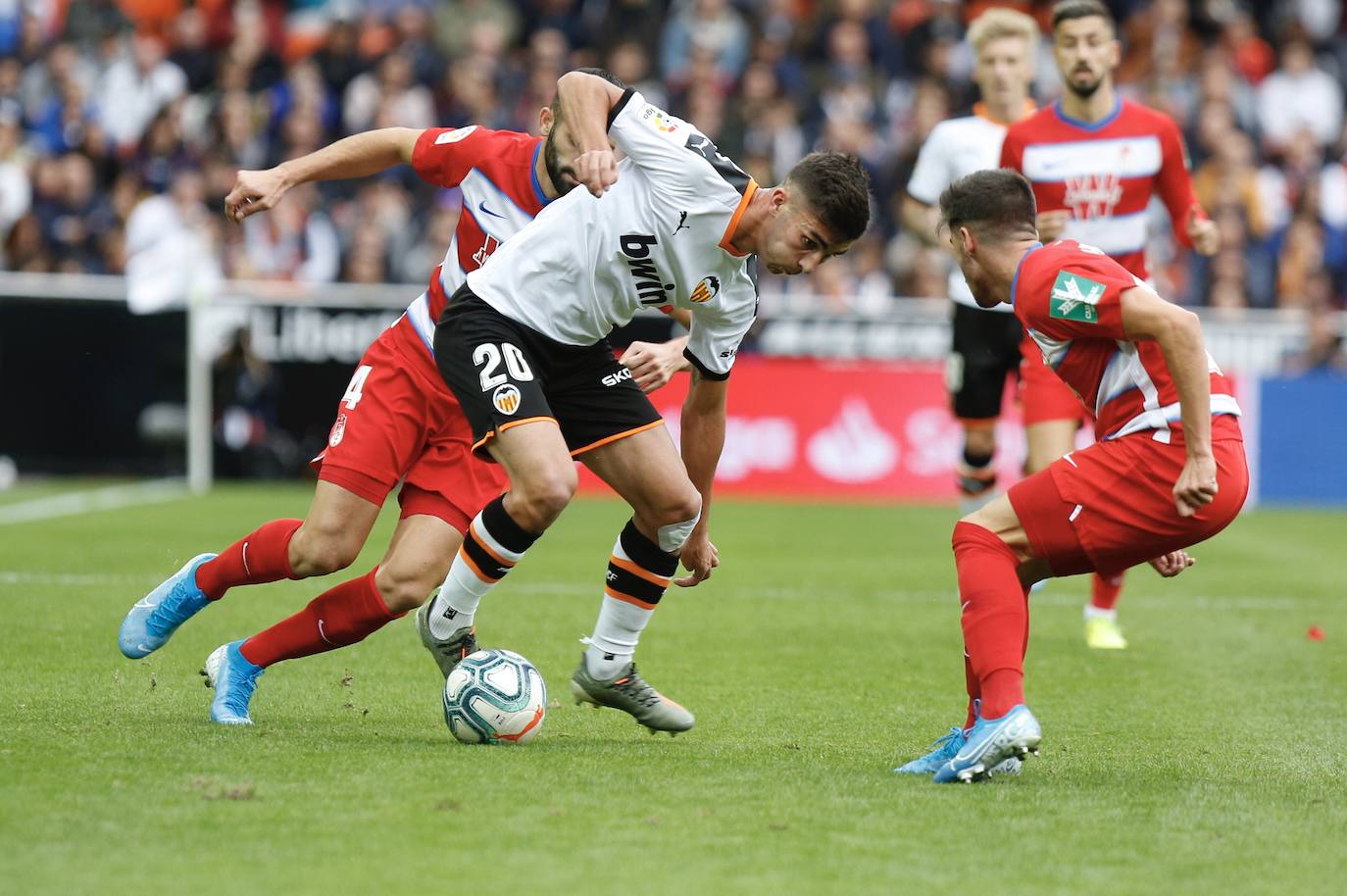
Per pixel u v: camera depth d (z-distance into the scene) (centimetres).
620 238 1681
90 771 1509
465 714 1705
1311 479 5228
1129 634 2747
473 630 1884
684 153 1650
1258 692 2208
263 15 6550
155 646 1870
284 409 4906
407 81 6050
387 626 2553
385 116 5931
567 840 1323
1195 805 1507
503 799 1451
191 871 1219
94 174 5866
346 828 1336
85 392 4903
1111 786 1586
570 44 6400
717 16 6344
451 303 1747
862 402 5053
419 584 1802
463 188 1859
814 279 5419
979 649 1577
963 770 1560
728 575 3362
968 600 1599
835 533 4188
